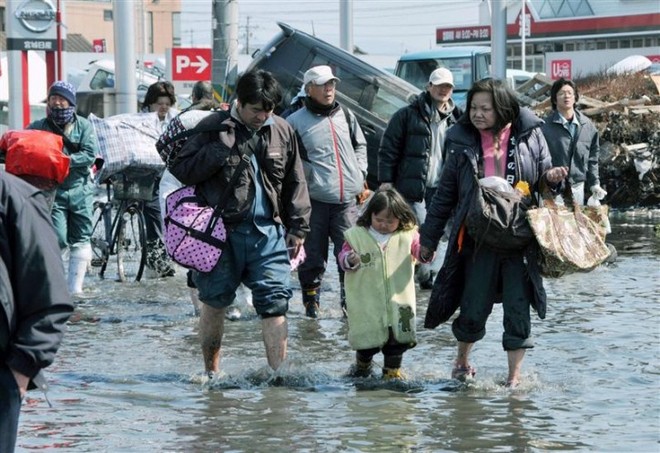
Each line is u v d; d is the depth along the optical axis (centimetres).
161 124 2745
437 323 1656
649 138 4625
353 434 1375
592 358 1820
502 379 1672
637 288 2567
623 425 1420
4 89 7538
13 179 946
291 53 3572
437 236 1642
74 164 2431
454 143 1614
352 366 1727
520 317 1595
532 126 1602
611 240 3562
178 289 2666
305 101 2222
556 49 17688
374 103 3469
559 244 1555
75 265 2528
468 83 5859
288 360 1667
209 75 5097
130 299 2503
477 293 1608
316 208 2211
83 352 1898
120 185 2738
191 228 1598
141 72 6706
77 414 1473
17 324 933
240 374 1697
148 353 1892
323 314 2281
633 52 14550
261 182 1625
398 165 2397
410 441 1346
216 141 1597
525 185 1597
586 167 2862
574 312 2250
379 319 1656
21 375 924
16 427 938
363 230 1677
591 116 4772
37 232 934
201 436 1370
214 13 5088
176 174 1609
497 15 5047
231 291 1630
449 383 1652
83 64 13438
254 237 1622
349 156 2209
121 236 2797
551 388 1617
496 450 1311
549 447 1323
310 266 2231
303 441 1346
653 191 4581
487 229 1547
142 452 1305
